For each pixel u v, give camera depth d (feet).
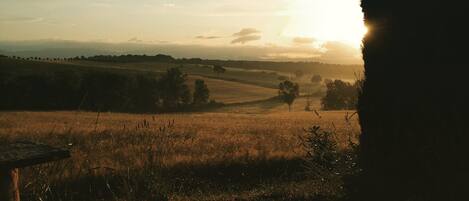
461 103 23.76
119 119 155.12
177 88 414.82
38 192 18.38
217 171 55.88
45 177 19.10
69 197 28.63
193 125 127.24
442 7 24.66
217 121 160.35
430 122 24.72
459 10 24.12
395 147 26.48
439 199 23.72
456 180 23.41
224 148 73.31
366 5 28.55
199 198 34.14
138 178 23.89
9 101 294.05
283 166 58.03
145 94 383.65
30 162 9.65
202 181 49.98
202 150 69.31
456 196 23.27
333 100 402.93
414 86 25.62
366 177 28.07
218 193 39.29
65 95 304.30
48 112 201.46
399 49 26.48
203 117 194.90
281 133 104.99
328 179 32.83
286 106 447.42
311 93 582.76
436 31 24.82
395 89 26.61
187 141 72.64
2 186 9.59
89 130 90.58
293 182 37.52
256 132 108.47
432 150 24.35
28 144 10.82
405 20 26.20
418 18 25.59
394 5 26.81
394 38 26.76
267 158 59.00
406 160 25.76
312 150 42.83
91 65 611.47
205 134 96.84
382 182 26.68
